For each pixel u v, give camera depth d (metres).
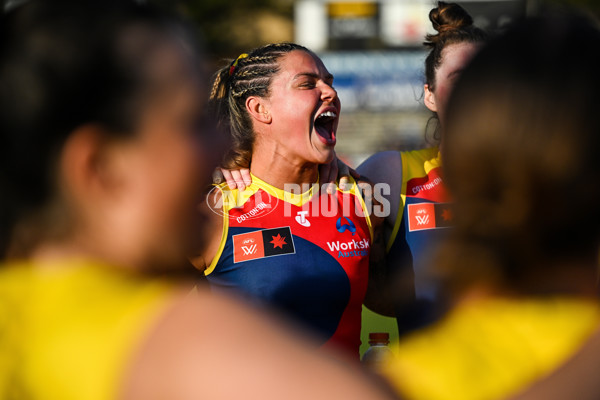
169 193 1.75
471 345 1.75
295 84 4.44
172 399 1.42
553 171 1.70
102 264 1.71
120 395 1.48
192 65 1.74
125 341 1.54
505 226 1.79
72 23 1.64
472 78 1.80
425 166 5.22
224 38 28.39
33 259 1.76
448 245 1.87
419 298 4.21
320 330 4.33
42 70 1.62
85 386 1.52
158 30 1.70
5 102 1.64
